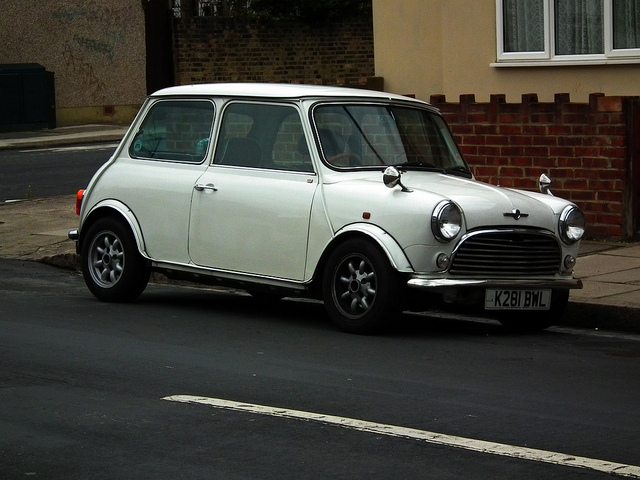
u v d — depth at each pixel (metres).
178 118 11.42
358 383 8.12
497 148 15.90
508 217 9.83
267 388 7.94
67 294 12.46
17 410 7.33
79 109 38.50
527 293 9.98
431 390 7.92
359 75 37.62
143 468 6.11
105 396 7.70
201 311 11.39
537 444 6.57
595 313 10.91
